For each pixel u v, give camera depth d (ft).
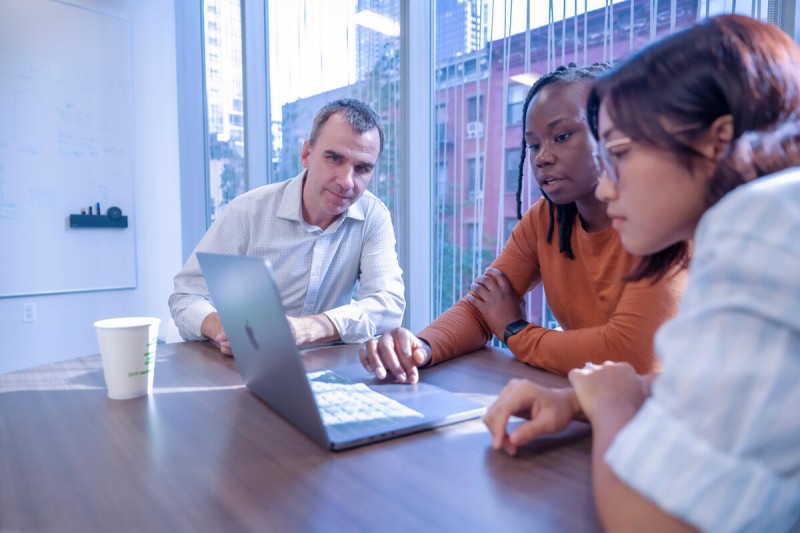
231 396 2.92
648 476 1.34
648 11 5.15
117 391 2.85
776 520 1.25
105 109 10.23
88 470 2.01
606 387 2.02
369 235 5.70
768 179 1.39
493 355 3.84
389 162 7.81
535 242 4.35
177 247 11.43
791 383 1.19
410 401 2.71
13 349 9.36
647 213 1.65
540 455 2.12
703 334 1.30
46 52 9.50
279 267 5.56
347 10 8.39
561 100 3.42
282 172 10.36
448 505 1.73
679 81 1.54
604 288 3.81
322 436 2.16
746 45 1.55
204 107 11.65
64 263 9.82
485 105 6.73
